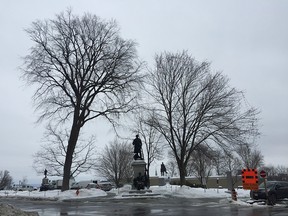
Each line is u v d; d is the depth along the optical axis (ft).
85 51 134.62
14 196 141.28
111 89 136.26
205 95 137.08
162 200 106.83
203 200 106.32
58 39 133.59
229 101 135.54
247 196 130.21
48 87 135.64
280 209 75.41
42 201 115.34
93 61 135.74
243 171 95.50
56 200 117.91
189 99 140.05
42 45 132.67
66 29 134.00
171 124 142.00
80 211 73.46
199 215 61.46
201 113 136.26
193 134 139.13
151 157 230.27
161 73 144.05
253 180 93.56
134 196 117.70
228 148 135.13
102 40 135.95
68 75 134.72
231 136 132.67
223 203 92.84
